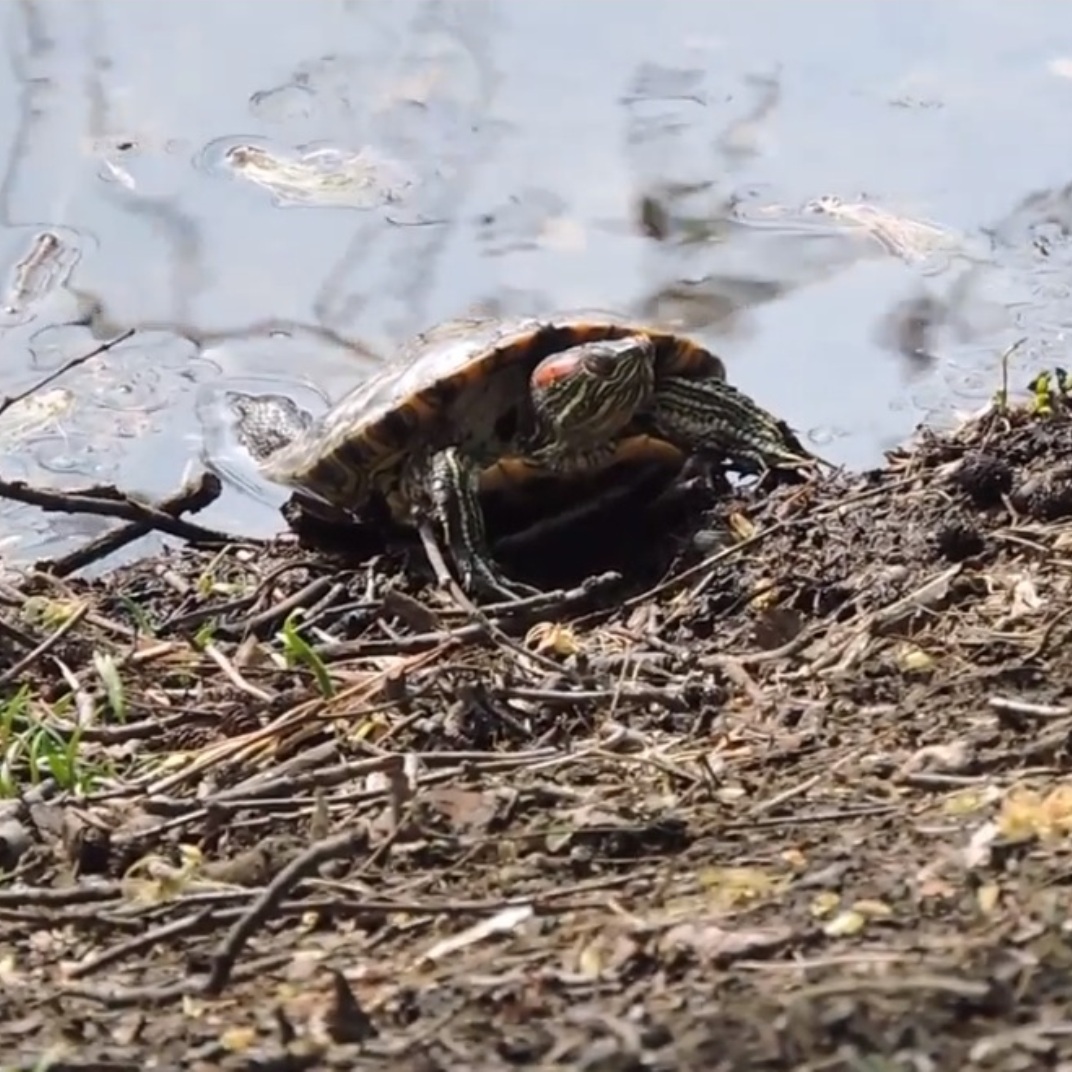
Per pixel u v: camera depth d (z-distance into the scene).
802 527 9.44
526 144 17.69
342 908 5.58
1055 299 14.69
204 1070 4.69
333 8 20.80
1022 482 9.21
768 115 17.98
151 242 16.17
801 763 6.61
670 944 5.01
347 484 10.56
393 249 15.96
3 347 14.70
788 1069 4.32
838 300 14.95
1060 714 6.46
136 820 6.76
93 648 8.91
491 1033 4.70
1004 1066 4.22
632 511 10.48
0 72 19.11
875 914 5.07
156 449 13.31
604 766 6.83
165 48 19.73
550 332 10.45
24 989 5.38
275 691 8.23
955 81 18.45
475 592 9.85
